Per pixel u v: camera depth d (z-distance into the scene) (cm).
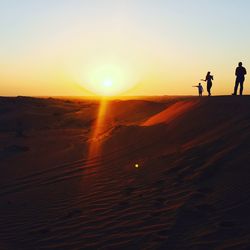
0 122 3253
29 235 783
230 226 741
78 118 3089
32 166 1386
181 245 686
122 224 792
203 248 670
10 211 928
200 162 1111
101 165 1288
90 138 1925
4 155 1670
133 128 1777
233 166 1030
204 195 895
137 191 977
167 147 1379
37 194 1043
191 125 1595
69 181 1138
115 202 918
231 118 1533
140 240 718
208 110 1750
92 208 895
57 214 881
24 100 4516
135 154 1372
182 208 837
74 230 786
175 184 989
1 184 1181
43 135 2298
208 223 761
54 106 4159
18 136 2317
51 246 726
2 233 806
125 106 3188
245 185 908
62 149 1673
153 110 2942
